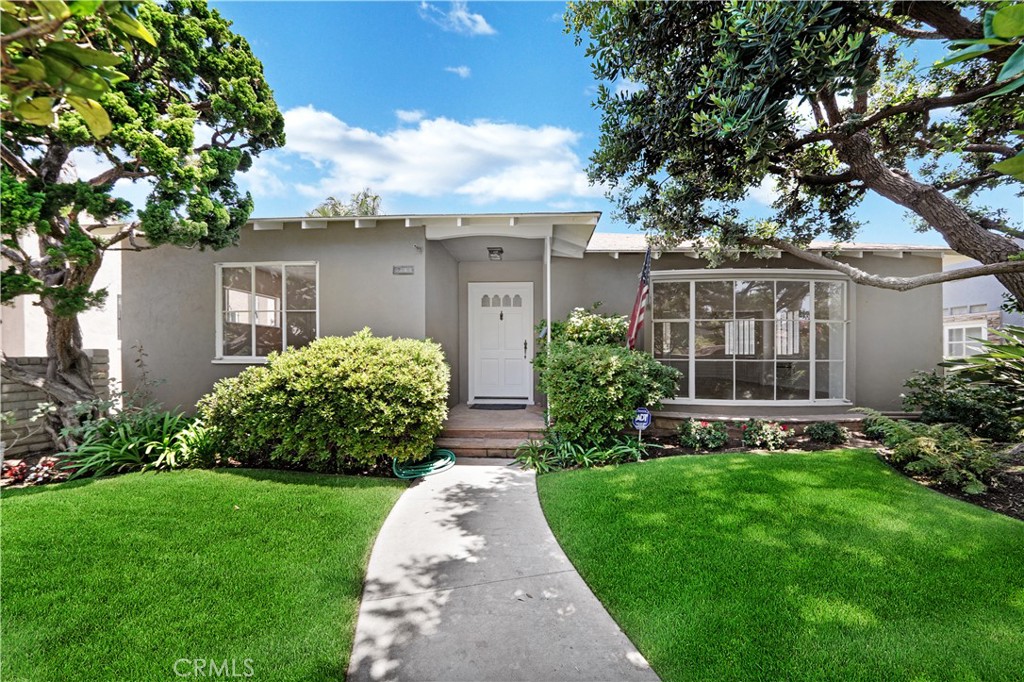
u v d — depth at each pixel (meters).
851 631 2.46
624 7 3.82
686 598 2.80
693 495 4.39
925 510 3.97
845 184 5.47
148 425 5.92
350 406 5.43
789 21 2.90
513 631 2.62
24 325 8.27
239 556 3.34
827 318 7.79
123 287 7.42
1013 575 2.94
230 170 5.75
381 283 7.07
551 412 6.42
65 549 3.38
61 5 1.00
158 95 5.33
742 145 3.66
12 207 4.09
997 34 0.91
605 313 8.27
